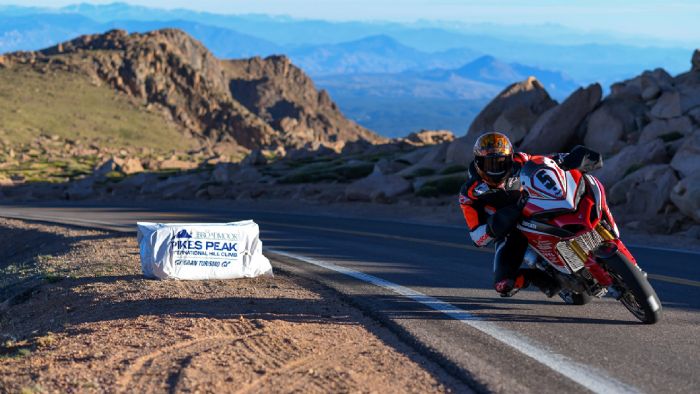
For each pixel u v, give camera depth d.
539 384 6.44
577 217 8.12
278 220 29.31
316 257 16.69
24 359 8.11
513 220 8.46
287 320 9.36
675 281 12.33
